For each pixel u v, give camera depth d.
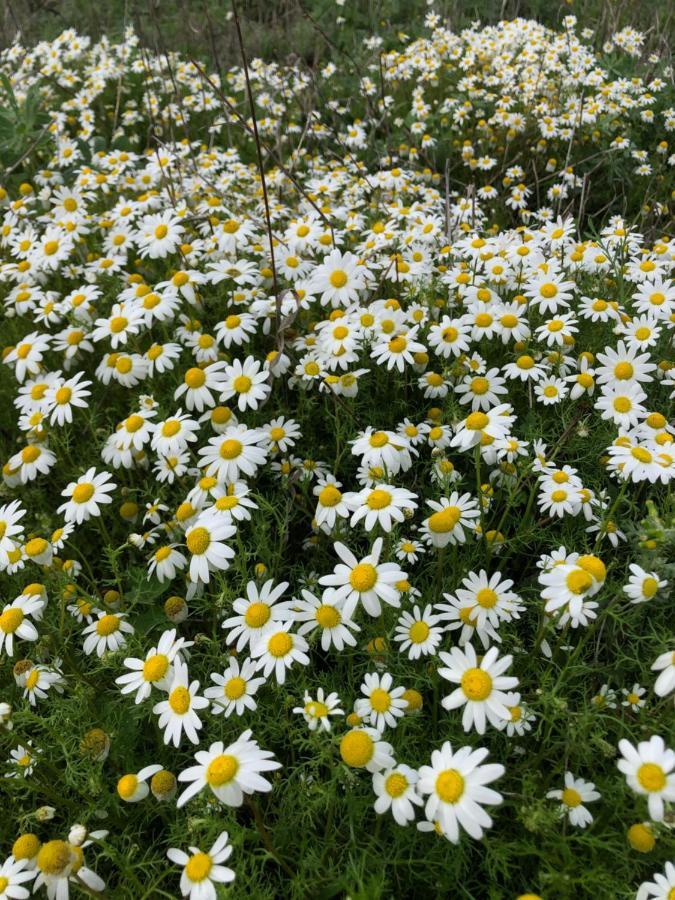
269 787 0.18
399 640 0.23
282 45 0.93
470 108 0.69
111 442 0.31
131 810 0.22
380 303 0.35
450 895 0.20
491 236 0.48
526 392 0.34
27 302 0.41
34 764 0.22
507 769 0.21
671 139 0.63
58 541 0.27
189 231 0.46
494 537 0.26
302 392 0.33
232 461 0.28
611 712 0.23
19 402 0.34
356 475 0.30
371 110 0.71
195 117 0.76
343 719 0.22
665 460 0.25
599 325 0.37
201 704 0.20
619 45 0.77
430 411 0.32
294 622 0.23
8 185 0.57
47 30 1.03
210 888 0.17
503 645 0.24
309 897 0.19
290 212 0.51
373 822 0.21
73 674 0.24
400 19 1.06
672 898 0.16
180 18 0.97
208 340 0.35
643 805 0.18
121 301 0.38
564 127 0.64
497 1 1.00
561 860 0.19
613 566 0.25
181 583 0.29
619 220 0.47
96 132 0.73
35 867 0.19
